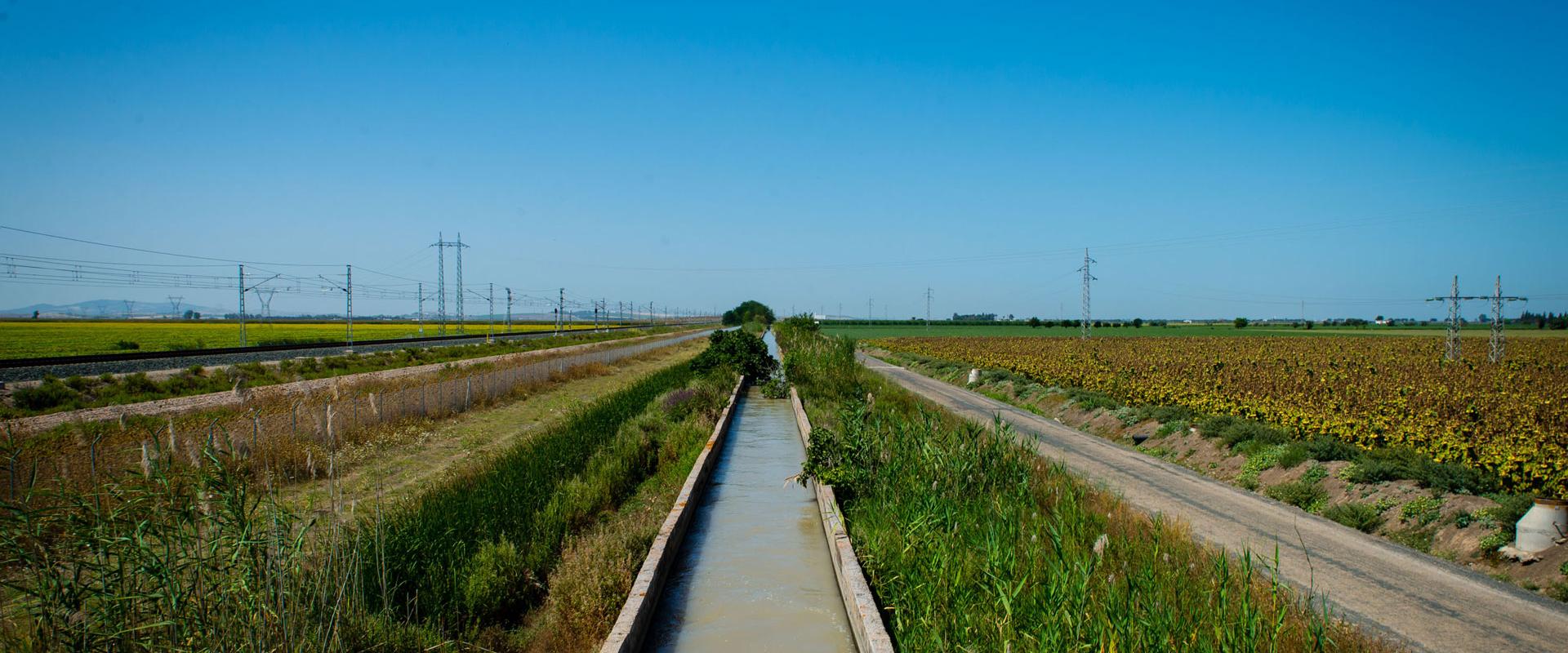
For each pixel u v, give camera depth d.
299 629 5.73
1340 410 20.36
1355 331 119.62
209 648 5.24
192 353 39.53
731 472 13.75
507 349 54.03
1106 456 18.14
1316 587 9.28
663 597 7.65
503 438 17.81
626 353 51.94
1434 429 16.03
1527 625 8.24
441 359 43.44
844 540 8.40
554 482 11.29
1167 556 7.81
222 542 5.77
